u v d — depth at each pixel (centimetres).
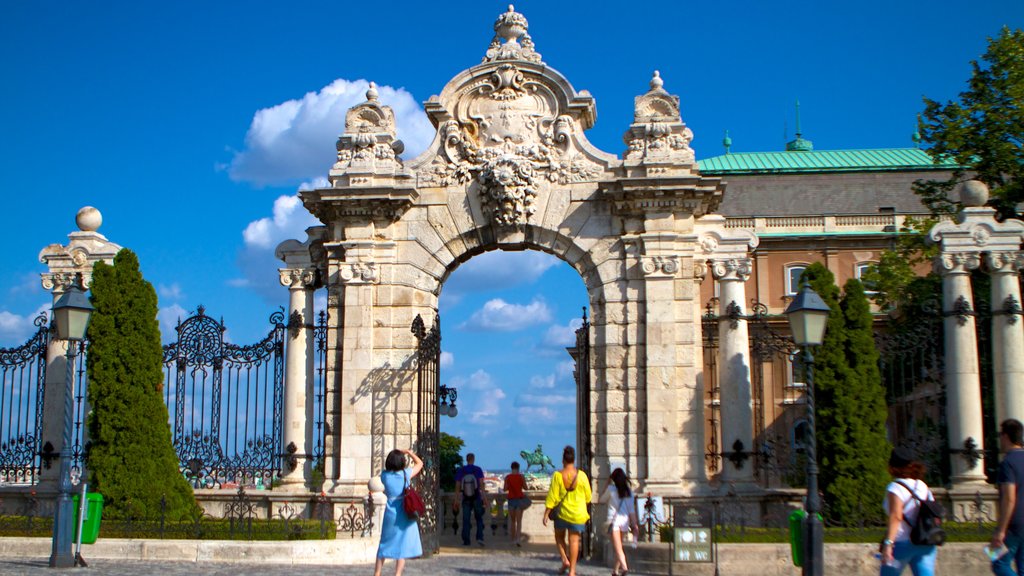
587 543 2670
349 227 2848
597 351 2767
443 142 2870
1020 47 3678
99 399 2669
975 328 2717
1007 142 3666
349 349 2798
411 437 2766
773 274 5925
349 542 2431
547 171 2831
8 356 2889
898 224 5897
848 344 2645
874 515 2517
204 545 2355
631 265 2770
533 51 2889
